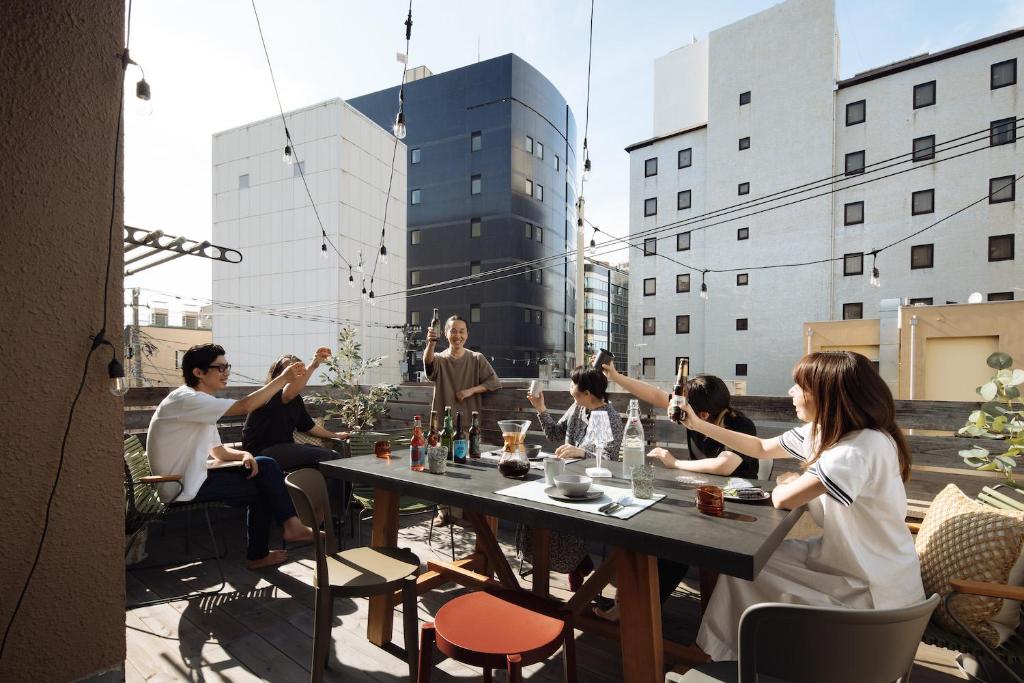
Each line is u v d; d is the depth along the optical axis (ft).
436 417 12.54
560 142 135.85
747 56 77.82
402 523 12.88
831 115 71.26
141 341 36.35
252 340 78.59
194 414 8.68
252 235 78.74
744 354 76.79
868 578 4.99
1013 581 5.07
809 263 72.28
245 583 9.21
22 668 3.95
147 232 16.20
